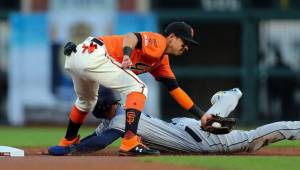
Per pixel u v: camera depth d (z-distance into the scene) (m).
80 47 21.52
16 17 47.97
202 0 50.69
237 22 50.72
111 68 21.22
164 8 50.25
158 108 47.53
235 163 18.64
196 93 50.88
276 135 21.97
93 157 20.77
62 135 38.66
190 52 50.72
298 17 50.38
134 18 48.16
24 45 47.97
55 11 47.88
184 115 49.38
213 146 22.38
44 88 47.94
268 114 50.56
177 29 21.59
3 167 17.84
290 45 50.47
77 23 47.84
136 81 21.23
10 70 48.19
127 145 20.98
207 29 50.81
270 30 50.62
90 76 21.39
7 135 38.84
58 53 47.84
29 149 27.19
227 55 50.91
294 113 50.56
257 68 50.53
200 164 18.38
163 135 22.30
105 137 22.08
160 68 22.53
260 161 19.20
